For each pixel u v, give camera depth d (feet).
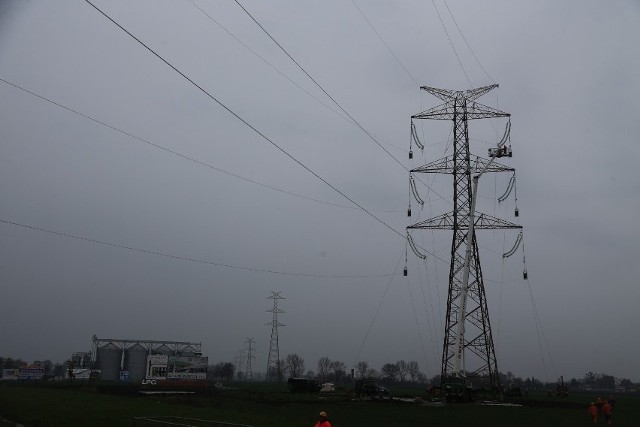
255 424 112.98
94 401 159.84
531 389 654.94
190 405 163.94
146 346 427.74
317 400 216.54
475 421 144.05
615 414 207.41
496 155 208.03
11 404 146.30
